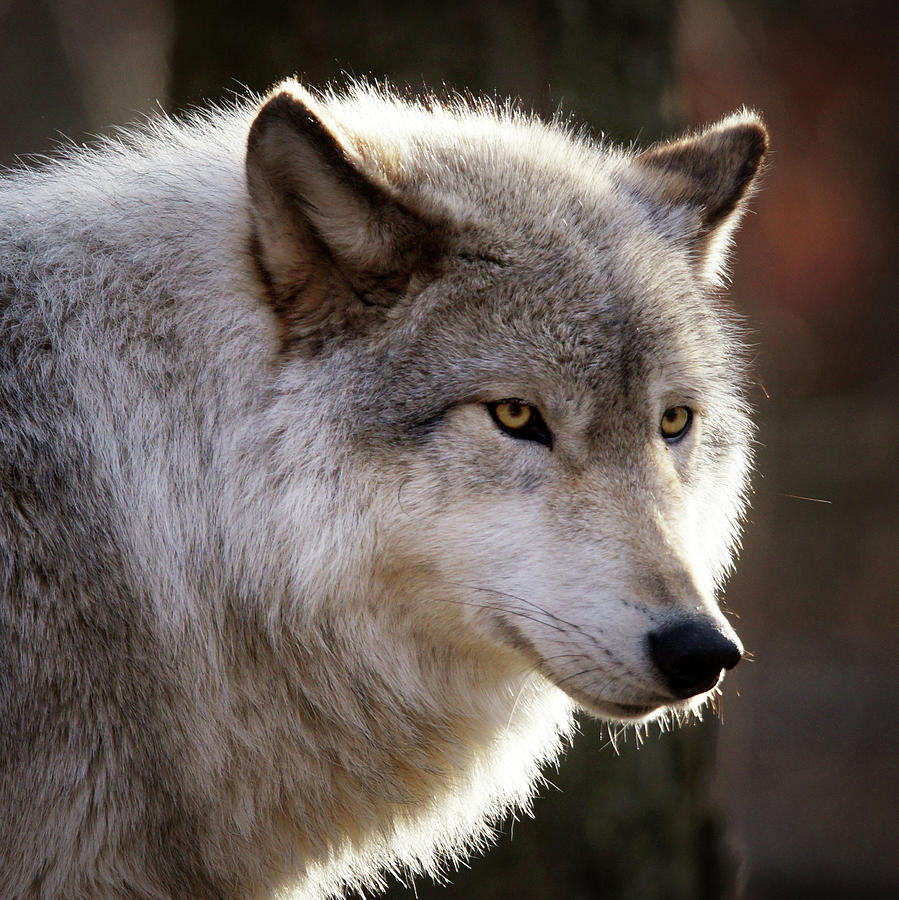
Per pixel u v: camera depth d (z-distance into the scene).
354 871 7.87
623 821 10.05
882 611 22.66
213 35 9.76
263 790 7.02
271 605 6.82
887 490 24.05
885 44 28.47
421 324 6.75
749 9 27.64
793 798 18.69
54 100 30.22
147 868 6.67
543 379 6.71
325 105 8.02
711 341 7.79
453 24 9.48
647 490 6.81
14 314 6.84
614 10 10.01
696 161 8.54
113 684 6.45
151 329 6.90
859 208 28.44
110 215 7.18
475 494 6.65
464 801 7.91
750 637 22.44
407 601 6.95
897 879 16.91
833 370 27.42
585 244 7.18
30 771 6.22
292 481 6.71
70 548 6.46
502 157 7.66
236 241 6.91
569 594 6.53
